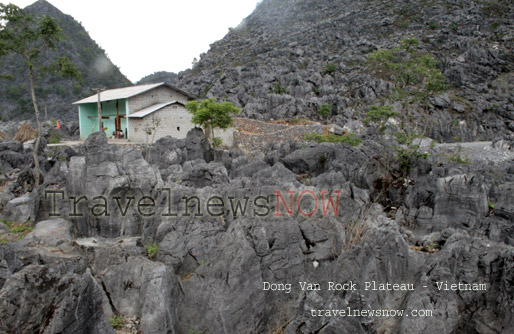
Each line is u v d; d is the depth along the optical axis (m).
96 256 13.46
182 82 98.88
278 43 109.38
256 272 12.08
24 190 27.77
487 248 11.76
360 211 17.36
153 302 11.12
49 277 8.62
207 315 11.67
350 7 126.69
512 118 67.62
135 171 20.34
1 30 28.06
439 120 63.25
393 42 91.44
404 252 12.65
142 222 19.12
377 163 25.44
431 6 108.06
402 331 11.20
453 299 11.17
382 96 70.38
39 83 105.25
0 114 93.62
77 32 134.25
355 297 9.45
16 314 8.05
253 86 79.12
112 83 117.44
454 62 80.25
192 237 15.02
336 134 54.06
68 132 61.91
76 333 8.61
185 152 35.38
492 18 98.94
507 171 30.73
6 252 11.23
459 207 20.16
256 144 51.69
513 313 10.63
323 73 82.38
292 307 12.34
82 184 20.44
